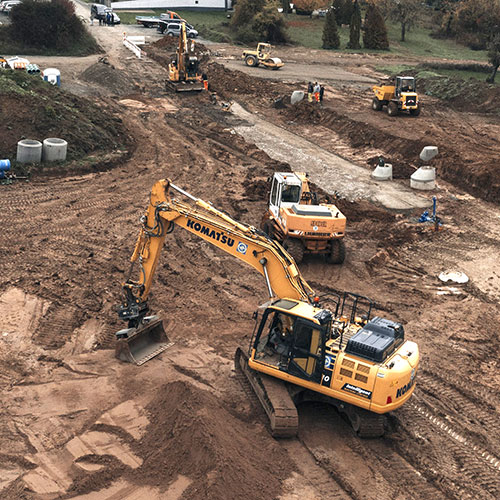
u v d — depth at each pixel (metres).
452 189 31.67
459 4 90.06
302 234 21.47
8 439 13.03
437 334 18.30
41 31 58.81
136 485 11.77
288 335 14.02
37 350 16.31
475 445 13.66
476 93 51.94
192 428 12.48
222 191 29.25
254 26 75.69
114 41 66.56
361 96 51.88
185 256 22.41
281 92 50.69
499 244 25.03
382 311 19.50
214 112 43.59
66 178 29.88
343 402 13.34
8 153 30.06
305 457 12.81
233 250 14.98
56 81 45.16
